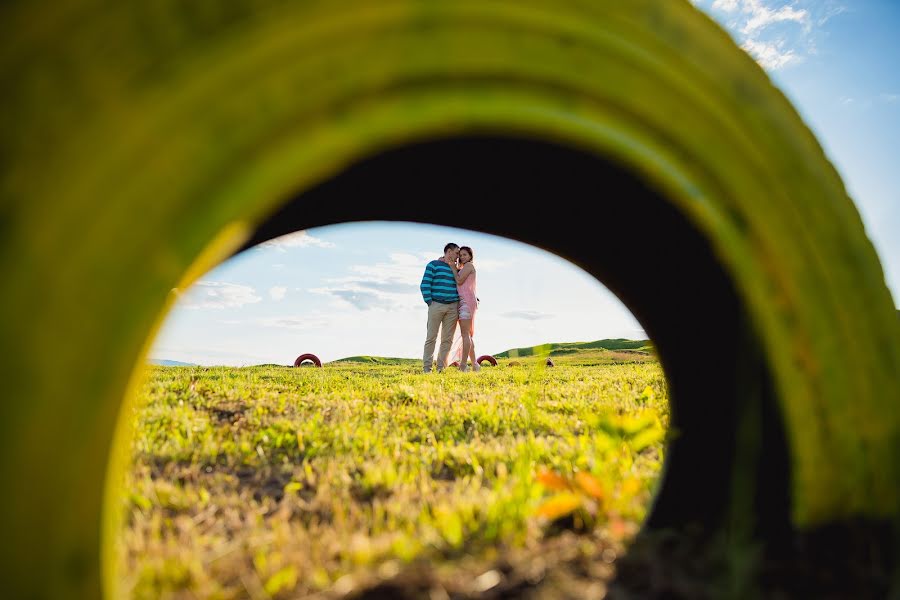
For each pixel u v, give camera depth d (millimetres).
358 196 1931
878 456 1723
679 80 1565
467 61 1358
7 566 1080
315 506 2658
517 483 2580
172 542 2121
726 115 1621
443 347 11484
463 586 1609
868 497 1723
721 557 1765
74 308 1122
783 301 1630
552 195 1874
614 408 4875
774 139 1688
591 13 1482
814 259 1683
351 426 4281
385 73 1304
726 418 2033
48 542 1104
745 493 1835
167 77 1203
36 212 1129
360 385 7035
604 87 1477
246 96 1231
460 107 1347
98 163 1160
